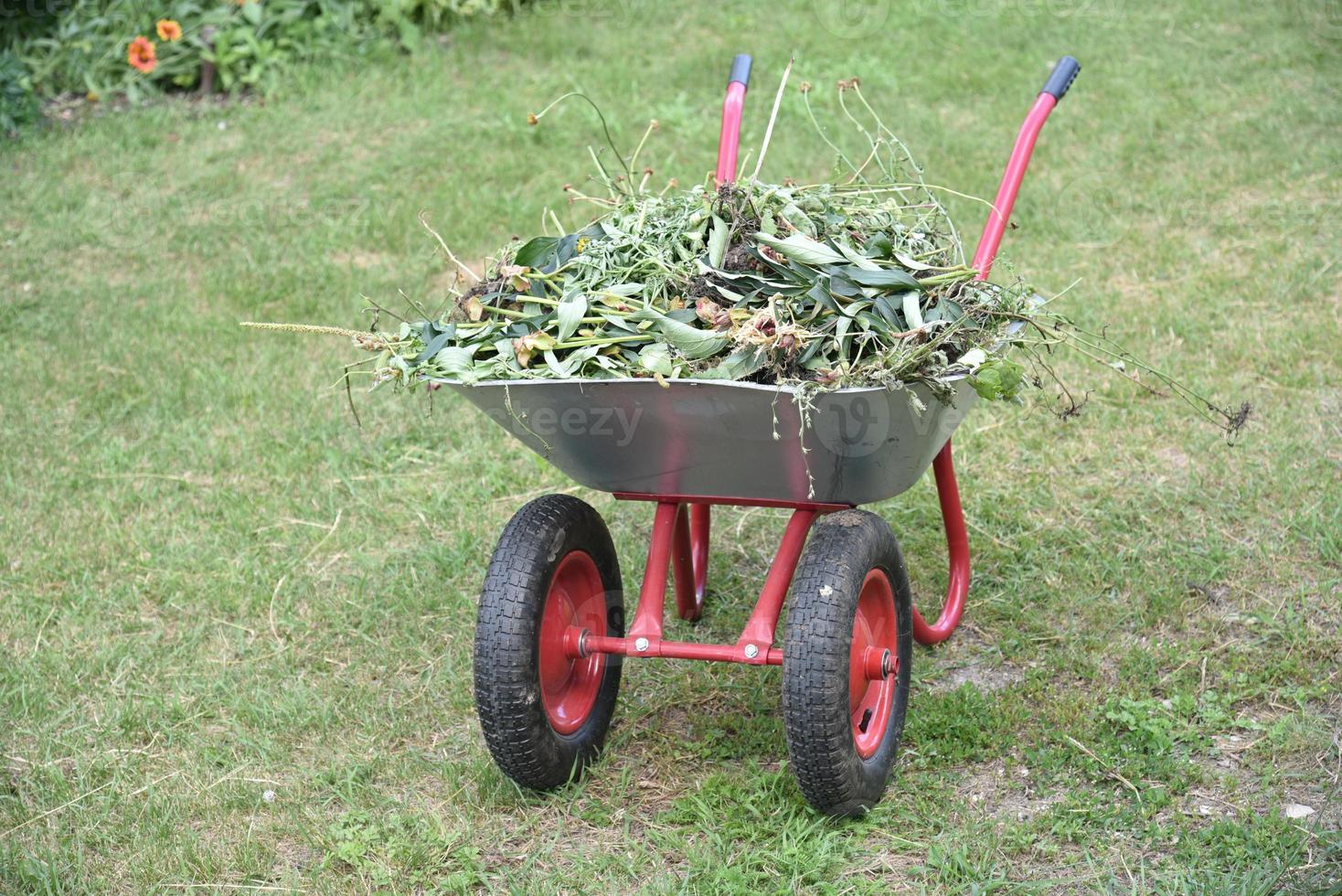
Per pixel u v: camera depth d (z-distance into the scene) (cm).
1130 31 862
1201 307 526
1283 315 518
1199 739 311
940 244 326
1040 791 298
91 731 334
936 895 268
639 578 395
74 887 281
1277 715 321
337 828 294
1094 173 662
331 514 436
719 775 304
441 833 292
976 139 704
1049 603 372
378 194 668
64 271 611
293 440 478
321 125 745
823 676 265
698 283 272
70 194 676
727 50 829
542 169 688
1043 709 327
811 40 848
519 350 259
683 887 273
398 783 313
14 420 490
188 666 362
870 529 283
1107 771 302
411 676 357
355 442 476
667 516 299
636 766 317
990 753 311
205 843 295
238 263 610
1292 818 282
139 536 421
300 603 392
